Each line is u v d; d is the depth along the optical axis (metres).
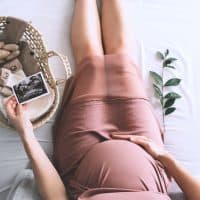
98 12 1.60
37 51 1.42
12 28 1.40
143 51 1.60
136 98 1.37
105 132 1.34
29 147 1.23
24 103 1.35
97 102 1.35
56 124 1.42
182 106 1.54
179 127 1.51
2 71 1.38
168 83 1.56
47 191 1.18
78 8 1.55
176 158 1.47
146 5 1.69
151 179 1.22
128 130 1.35
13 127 1.33
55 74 1.50
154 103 1.53
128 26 1.56
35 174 1.20
